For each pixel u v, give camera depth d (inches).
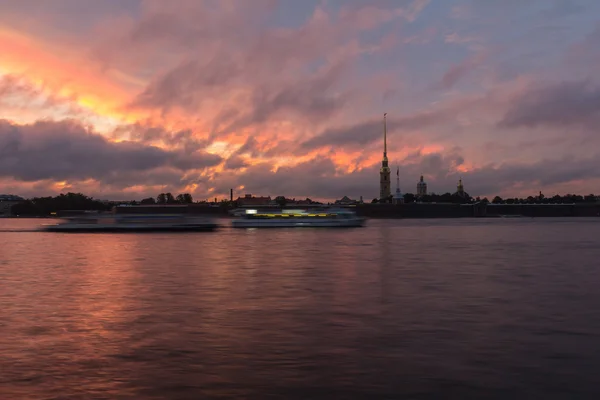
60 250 3245.6
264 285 1608.0
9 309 1219.9
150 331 1006.4
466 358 828.6
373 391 694.5
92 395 684.1
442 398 673.0
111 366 796.0
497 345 903.1
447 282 1679.4
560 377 743.1
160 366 795.4
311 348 885.8
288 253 2913.4
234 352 864.9
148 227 6579.7
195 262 2373.3
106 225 6510.8
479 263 2319.1
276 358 830.5
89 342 928.3
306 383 722.8
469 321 1088.8
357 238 4660.4
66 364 805.9
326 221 7544.3
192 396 680.4
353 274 1898.4
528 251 3070.9
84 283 1663.4
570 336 963.3
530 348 883.4
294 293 1451.8
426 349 877.8
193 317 1130.7
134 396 681.0
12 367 791.7
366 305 1268.5
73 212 6968.5
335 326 1044.5
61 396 681.0
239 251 3070.9
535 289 1524.4
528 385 714.2
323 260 2464.3
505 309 1216.8
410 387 708.0
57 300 1342.3
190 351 871.1
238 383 722.8
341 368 781.9
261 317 1129.4
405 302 1309.1
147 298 1370.6
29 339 948.6
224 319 1110.4
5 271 2018.9
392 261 2409.0
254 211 7475.4
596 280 1734.7
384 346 896.9
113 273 1940.2
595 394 684.1
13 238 4992.6
